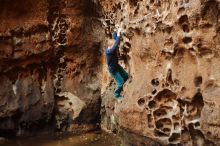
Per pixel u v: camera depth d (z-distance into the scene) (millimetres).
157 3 7824
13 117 10367
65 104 10828
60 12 10648
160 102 7719
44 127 10648
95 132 10578
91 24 10727
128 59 9227
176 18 7184
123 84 9016
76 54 10805
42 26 10500
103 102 10656
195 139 7062
